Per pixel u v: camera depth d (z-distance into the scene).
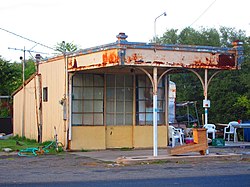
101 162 17.70
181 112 39.09
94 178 13.75
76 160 18.28
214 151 21.58
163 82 23.20
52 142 21.94
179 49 19.02
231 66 20.19
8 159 18.58
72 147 21.31
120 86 22.48
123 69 20.88
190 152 19.41
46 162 17.70
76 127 21.45
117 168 16.14
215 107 36.81
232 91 36.91
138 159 17.41
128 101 22.59
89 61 19.80
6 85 37.88
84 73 21.77
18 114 28.25
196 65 19.48
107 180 13.34
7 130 33.81
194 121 32.34
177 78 40.31
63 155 19.88
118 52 17.92
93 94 21.95
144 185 12.35
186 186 12.21
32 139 25.41
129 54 18.09
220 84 36.84
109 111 22.23
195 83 39.25
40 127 24.23
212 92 37.12
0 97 35.03
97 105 22.00
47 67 23.58
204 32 44.62
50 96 23.17
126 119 22.53
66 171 15.36
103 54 18.83
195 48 19.38
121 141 22.34
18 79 38.53
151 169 15.84
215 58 19.88
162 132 22.94
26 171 15.34
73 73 21.39
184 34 46.81
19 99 28.06
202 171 15.34
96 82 22.03
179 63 19.08
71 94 21.42
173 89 29.20
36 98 24.81
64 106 21.42
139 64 18.25
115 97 22.36
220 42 44.59
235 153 20.02
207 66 19.69
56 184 12.55
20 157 19.20
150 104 22.86
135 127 22.48
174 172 15.09
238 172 15.12
